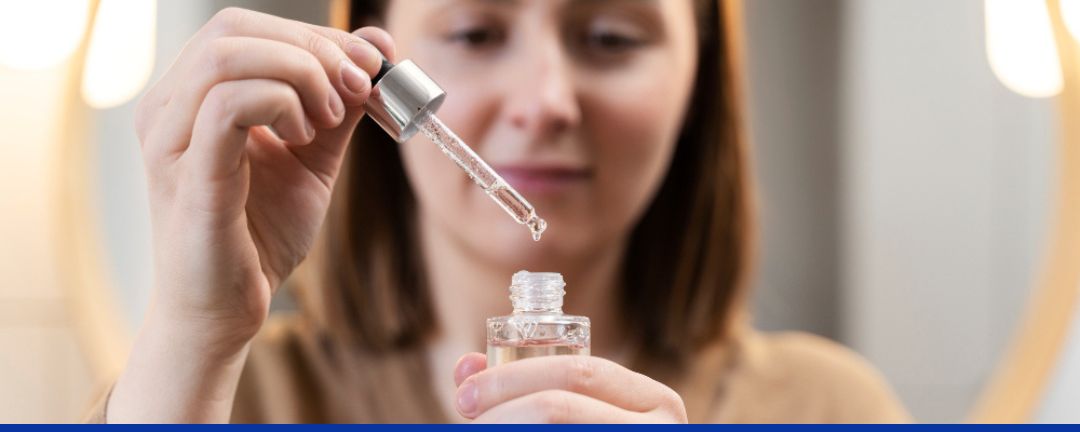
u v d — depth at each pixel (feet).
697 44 3.00
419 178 2.97
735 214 3.03
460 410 1.30
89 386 2.81
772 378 2.99
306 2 2.88
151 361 1.61
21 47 2.83
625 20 2.86
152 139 1.50
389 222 3.11
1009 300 2.80
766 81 2.97
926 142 2.83
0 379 2.80
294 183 1.69
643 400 1.34
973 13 2.82
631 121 2.90
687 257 3.09
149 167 1.53
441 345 3.10
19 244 2.82
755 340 3.05
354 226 3.10
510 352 1.38
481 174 1.52
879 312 2.88
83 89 2.85
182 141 1.48
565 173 2.90
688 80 2.96
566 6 2.84
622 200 2.96
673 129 2.96
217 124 1.38
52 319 2.82
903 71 2.85
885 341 2.87
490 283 3.04
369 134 3.07
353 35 1.52
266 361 3.05
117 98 2.86
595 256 3.02
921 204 2.84
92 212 2.84
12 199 2.82
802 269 2.98
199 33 1.49
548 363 1.31
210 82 1.40
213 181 1.44
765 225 3.01
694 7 2.96
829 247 2.94
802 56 2.94
